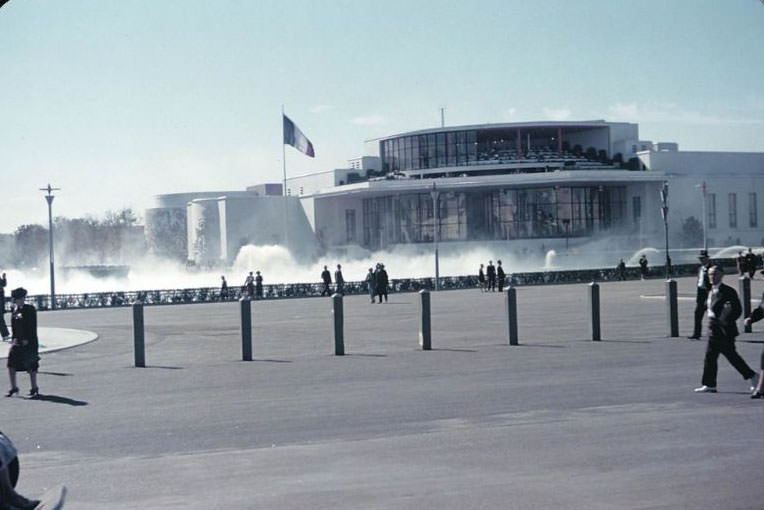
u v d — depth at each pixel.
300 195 135.88
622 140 127.81
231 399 18.25
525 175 115.25
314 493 10.58
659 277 92.00
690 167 124.06
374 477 11.27
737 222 125.00
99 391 20.16
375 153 136.62
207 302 71.19
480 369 21.77
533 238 120.00
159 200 174.00
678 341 27.00
